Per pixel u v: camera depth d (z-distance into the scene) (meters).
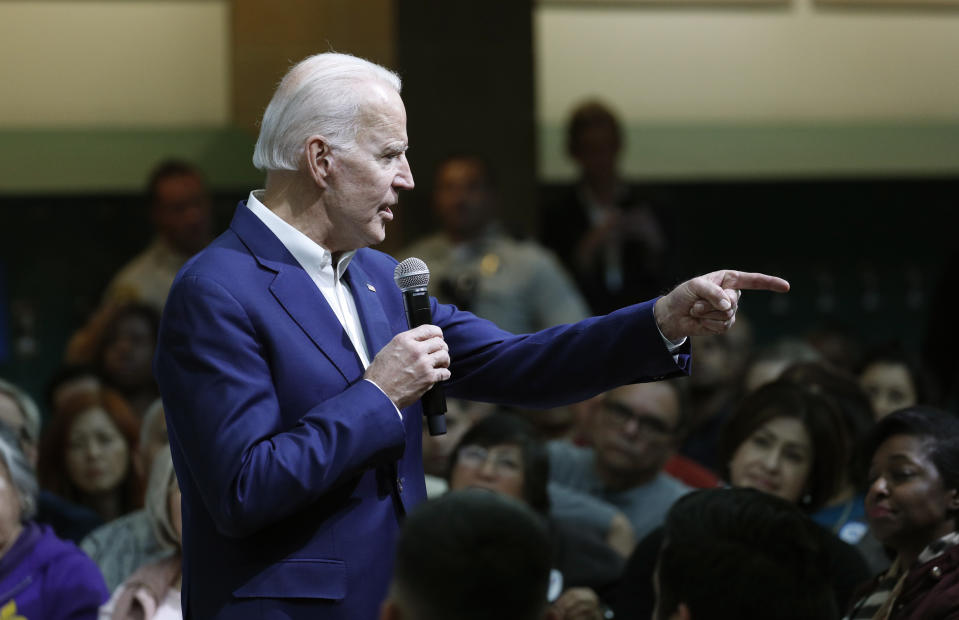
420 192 11.14
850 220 14.98
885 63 14.89
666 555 3.81
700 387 9.41
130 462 7.74
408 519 3.13
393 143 4.05
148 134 13.31
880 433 5.07
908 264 15.08
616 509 7.02
